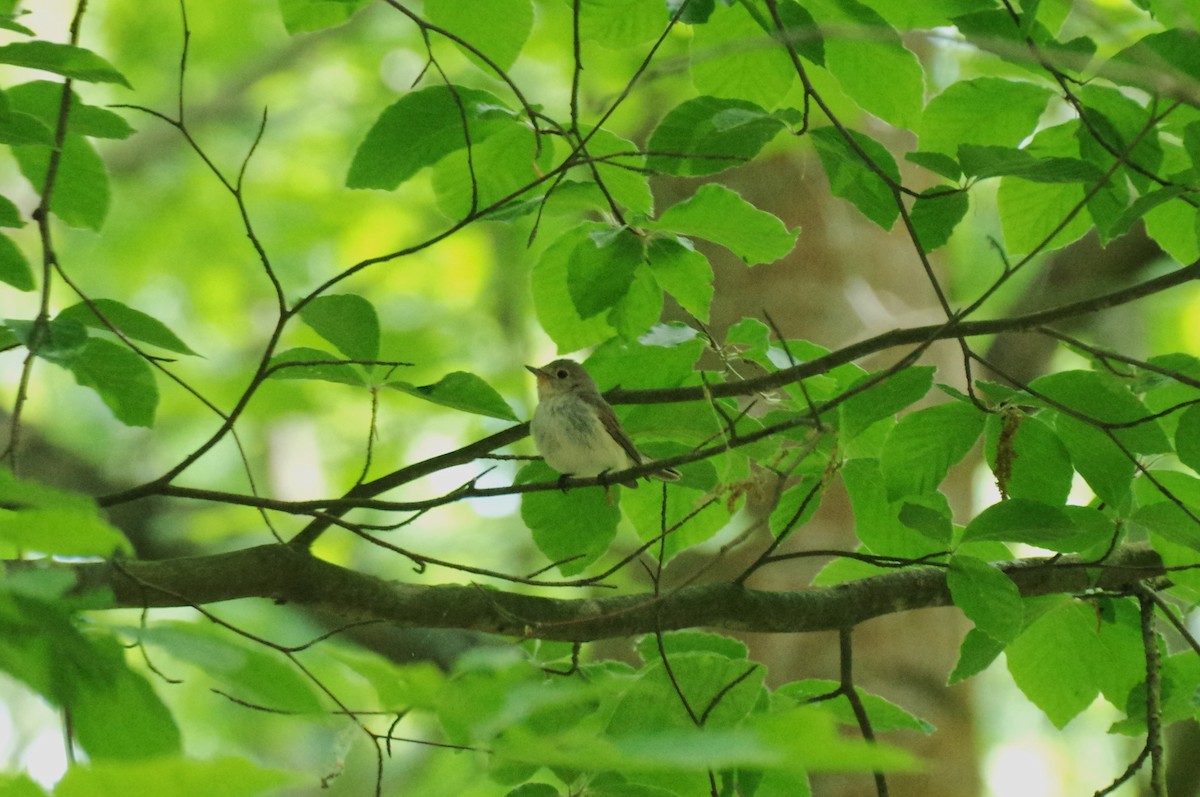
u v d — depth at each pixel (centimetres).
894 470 773
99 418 2111
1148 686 808
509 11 793
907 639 1255
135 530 1828
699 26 797
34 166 795
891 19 795
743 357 832
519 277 2159
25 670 381
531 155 810
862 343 742
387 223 2175
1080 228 830
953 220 756
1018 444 768
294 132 2175
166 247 2152
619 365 848
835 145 721
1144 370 777
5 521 349
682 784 736
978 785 1242
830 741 279
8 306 2208
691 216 754
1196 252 863
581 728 614
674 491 869
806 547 1219
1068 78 734
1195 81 638
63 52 604
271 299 2242
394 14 2008
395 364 720
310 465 2189
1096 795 789
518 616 759
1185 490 783
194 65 2161
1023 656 884
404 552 715
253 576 706
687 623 802
